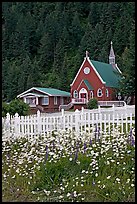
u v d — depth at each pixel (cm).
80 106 5544
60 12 12425
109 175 823
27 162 989
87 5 13125
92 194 744
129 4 10512
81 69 6022
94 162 852
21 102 2267
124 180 788
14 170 932
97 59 9269
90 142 1033
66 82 8181
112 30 10788
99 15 12125
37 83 8450
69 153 954
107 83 5950
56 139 1197
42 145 1178
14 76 8588
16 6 13488
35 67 8944
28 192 784
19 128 1485
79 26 11650
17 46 11150
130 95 4797
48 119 1458
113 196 720
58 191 770
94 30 10356
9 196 763
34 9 13425
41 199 733
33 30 11862
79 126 1412
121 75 5084
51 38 11019
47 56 10612
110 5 11075
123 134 1209
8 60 10625
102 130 1347
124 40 9662
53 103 5838
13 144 1280
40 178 830
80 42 10775
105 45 9681
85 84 5919
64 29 11250
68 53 10819
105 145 1041
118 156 924
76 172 841
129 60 4578
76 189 765
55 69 9525
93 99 5278
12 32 11575
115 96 6066
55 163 878
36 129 1460
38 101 5797
